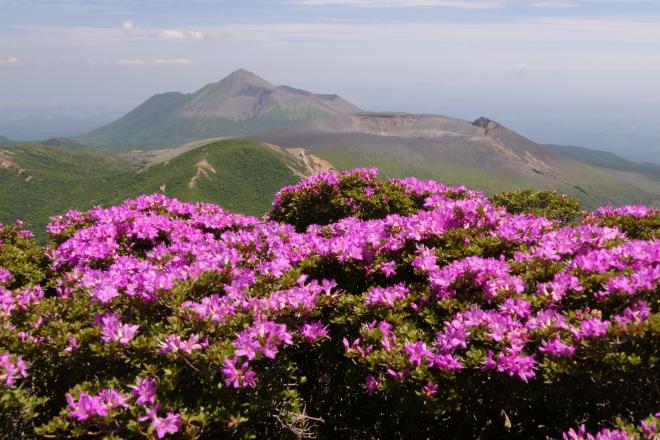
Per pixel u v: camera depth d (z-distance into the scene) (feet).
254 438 17.97
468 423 19.16
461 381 17.26
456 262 22.85
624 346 16.96
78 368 18.56
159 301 20.90
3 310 21.39
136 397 15.98
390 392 17.94
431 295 21.85
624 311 18.08
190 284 21.56
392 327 20.25
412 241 26.81
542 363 17.66
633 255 22.57
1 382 16.24
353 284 25.29
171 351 16.76
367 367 18.45
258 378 17.95
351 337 21.33
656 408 17.61
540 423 19.11
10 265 35.58
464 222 30.19
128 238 34.32
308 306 20.16
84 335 18.15
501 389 17.74
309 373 23.36
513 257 26.25
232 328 18.67
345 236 28.66
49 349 19.15
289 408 18.71
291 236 31.30
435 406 16.66
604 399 17.62
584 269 21.94
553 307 20.34
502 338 17.67
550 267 23.13
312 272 25.71
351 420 20.98
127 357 18.15
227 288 21.08
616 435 14.28
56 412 18.92
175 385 16.40
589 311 19.62
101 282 22.62
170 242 35.55
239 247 27.35
